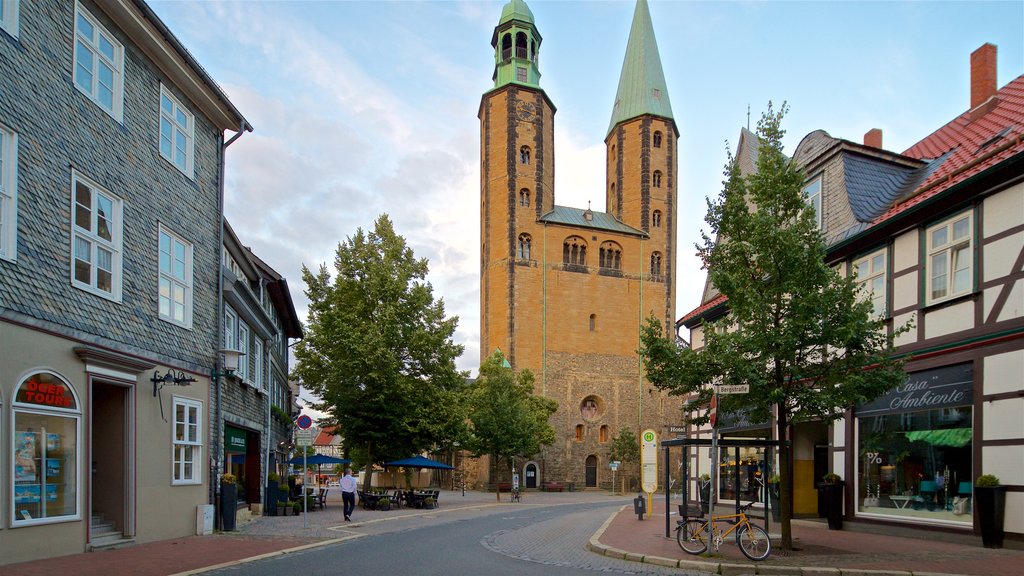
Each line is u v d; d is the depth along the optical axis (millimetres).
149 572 10734
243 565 12078
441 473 73500
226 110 18891
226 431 20328
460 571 11695
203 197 18328
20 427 11398
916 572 10914
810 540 15656
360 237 34719
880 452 17562
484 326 69938
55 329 12180
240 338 22578
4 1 11383
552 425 65625
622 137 74500
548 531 20406
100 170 13727
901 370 13797
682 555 13445
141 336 14969
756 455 24281
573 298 68438
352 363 32312
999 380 14062
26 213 11648
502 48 71750
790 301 14000
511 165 68250
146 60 15602
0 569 10578
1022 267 13812
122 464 14414
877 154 20469
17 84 11539
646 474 25375
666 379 14938
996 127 17938
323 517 25297
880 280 18000
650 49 76000
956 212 15578
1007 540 13641
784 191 14656
